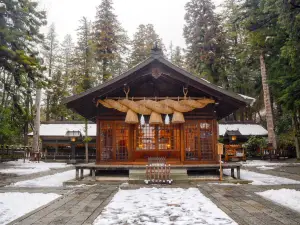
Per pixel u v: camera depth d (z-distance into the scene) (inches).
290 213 254.7
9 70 850.1
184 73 547.2
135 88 589.0
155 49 549.0
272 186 428.1
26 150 1392.7
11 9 781.3
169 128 563.2
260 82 1501.0
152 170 477.7
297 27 412.8
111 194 359.6
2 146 1256.8
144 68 559.8
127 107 548.1
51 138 1393.9
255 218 238.1
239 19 704.4
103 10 1482.5
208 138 561.9
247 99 545.0
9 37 733.3
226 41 1560.0
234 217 240.5
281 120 1349.7
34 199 329.1
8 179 559.5
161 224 222.8
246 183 473.1
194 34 1523.1
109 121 564.4
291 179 526.3
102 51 1473.9
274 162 1037.2
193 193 370.0
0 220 239.6
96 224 223.8
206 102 556.1
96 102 564.1
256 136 1336.1
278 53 937.5
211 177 522.3
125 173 567.5
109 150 555.5
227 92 543.8
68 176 615.2
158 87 589.0
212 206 285.4
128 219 238.7
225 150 1151.6
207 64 1502.2
